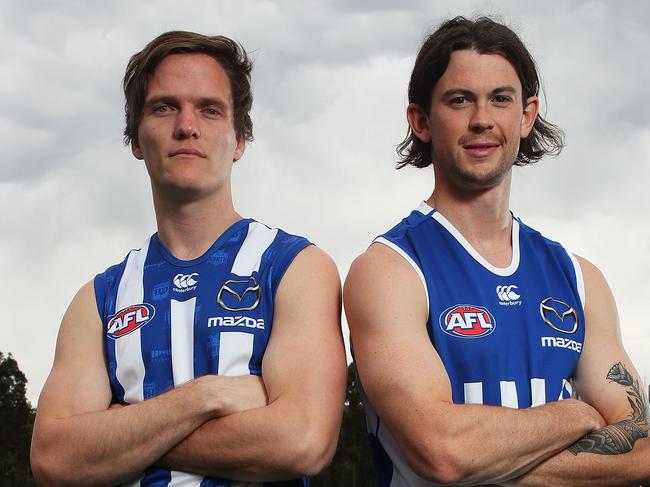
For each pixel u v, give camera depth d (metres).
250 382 4.33
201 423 4.20
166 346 4.51
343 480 55.50
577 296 4.70
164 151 4.64
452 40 4.70
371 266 4.52
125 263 4.85
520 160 5.29
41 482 4.34
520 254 4.75
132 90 4.85
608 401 4.55
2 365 73.12
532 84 4.84
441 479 4.10
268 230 4.77
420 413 4.15
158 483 4.27
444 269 4.58
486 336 4.45
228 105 4.79
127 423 4.21
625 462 4.29
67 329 4.71
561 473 4.24
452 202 4.73
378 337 4.35
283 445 4.12
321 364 4.31
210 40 4.86
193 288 4.60
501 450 4.11
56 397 4.50
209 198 4.71
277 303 4.48
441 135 4.67
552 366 4.52
